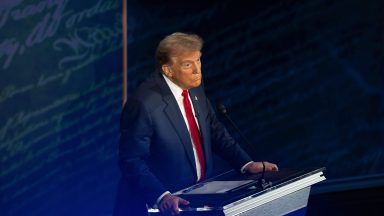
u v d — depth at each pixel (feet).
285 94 55.67
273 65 55.42
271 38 55.21
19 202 47.39
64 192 49.49
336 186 53.01
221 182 33.17
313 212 52.90
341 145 55.72
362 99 55.62
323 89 55.98
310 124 55.72
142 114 33.65
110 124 51.49
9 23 46.26
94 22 50.29
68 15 49.03
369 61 55.62
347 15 55.57
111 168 51.72
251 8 54.75
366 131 55.67
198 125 35.60
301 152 55.83
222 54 54.39
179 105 35.14
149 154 34.09
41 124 48.14
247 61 54.95
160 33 53.11
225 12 54.34
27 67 47.26
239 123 54.85
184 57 33.53
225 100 54.60
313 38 55.62
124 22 48.21
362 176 53.57
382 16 55.26
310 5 55.36
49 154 48.62
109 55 51.19
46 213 48.67
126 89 48.14
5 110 46.37
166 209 30.63
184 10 53.52
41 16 47.75
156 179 32.65
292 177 30.94
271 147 55.52
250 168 35.83
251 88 55.11
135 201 34.55
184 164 34.47
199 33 53.88
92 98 50.55
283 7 55.21
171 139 34.09
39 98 47.93
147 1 52.24
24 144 47.42
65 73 49.03
